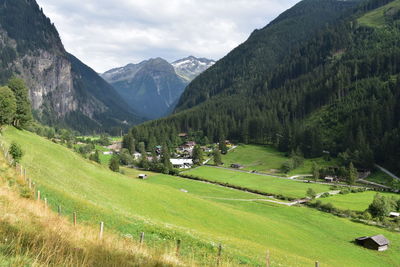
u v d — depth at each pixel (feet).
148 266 47.60
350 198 391.86
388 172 535.60
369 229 283.79
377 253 228.84
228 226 218.38
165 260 53.67
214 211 245.86
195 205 248.32
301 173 562.66
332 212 337.11
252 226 231.91
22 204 78.84
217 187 451.12
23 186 114.32
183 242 102.01
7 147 188.44
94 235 62.28
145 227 112.06
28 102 322.55
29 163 185.26
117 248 51.26
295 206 356.59
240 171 583.58
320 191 433.48
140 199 220.02
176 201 245.65
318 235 257.34
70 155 267.18
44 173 176.04
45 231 53.72
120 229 101.19
